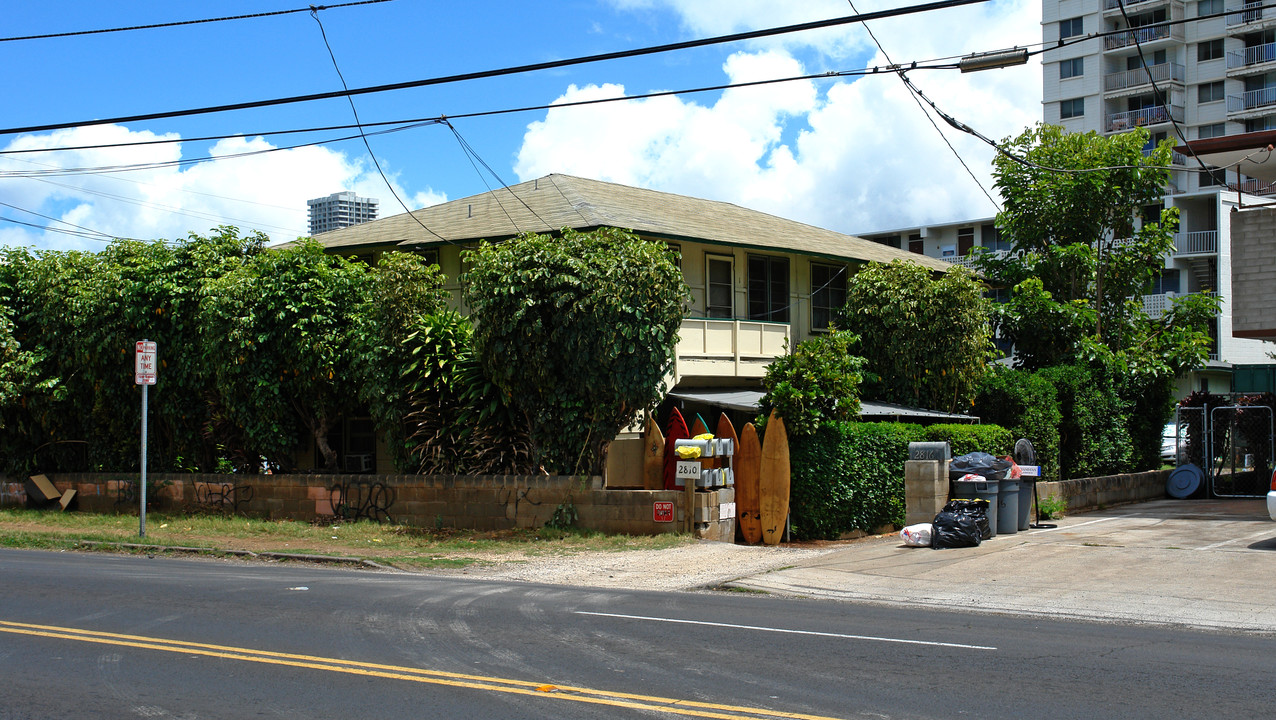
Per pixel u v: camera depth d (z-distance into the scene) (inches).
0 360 828.0
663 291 650.8
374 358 701.3
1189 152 770.2
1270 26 2237.9
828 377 684.7
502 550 608.1
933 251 2333.9
